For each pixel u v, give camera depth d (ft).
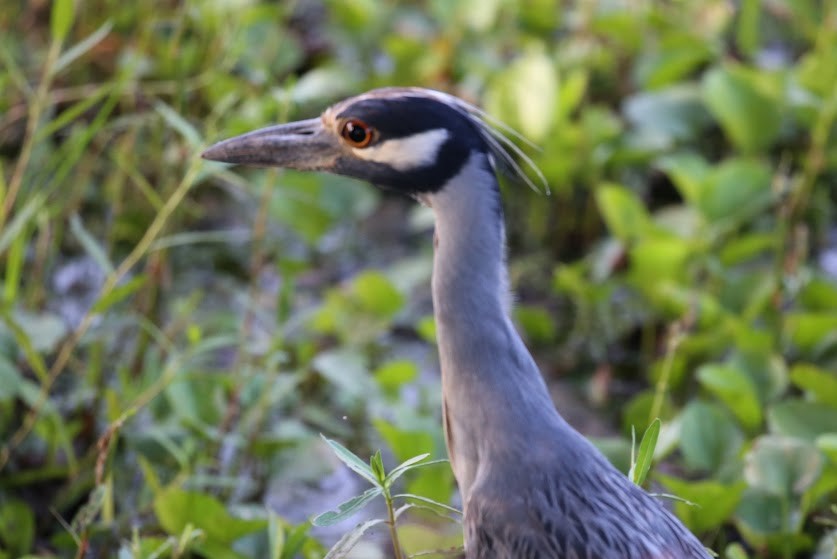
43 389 31.94
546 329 40.78
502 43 52.60
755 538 30.09
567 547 22.63
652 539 22.81
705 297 38.09
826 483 29.71
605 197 41.27
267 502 33.96
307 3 57.77
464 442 24.39
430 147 23.73
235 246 44.93
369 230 47.29
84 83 46.06
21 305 37.11
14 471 33.17
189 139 31.71
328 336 40.34
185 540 27.17
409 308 43.19
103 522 30.01
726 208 41.52
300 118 45.27
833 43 49.75
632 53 51.13
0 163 36.60
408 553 29.01
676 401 38.34
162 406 34.22
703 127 47.29
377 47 52.65
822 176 47.34
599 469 23.53
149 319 37.27
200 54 43.78
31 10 49.03
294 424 34.68
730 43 55.42
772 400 35.09
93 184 44.01
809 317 36.76
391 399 35.65
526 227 47.16
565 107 45.37
